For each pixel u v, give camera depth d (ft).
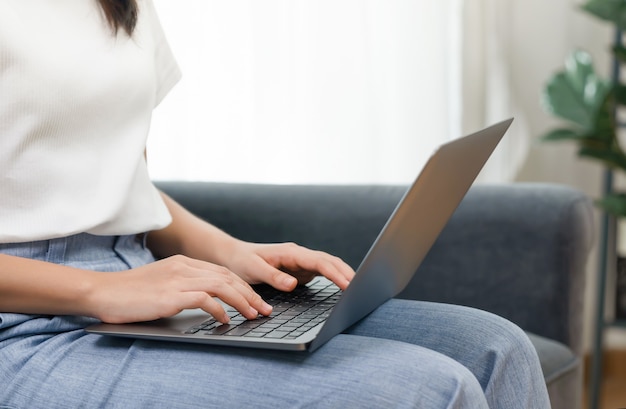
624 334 9.61
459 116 8.23
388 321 3.38
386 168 7.74
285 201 5.41
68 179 3.21
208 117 6.61
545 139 8.13
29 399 2.83
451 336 3.20
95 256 3.40
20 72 3.04
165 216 3.82
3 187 3.07
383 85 7.68
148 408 2.67
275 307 3.23
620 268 8.71
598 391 8.50
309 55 7.18
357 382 2.54
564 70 8.59
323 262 3.58
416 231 3.06
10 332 3.01
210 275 3.01
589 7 7.83
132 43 3.61
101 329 2.91
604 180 8.61
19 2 3.16
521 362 3.12
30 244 3.14
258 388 2.60
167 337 2.80
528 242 5.02
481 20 8.28
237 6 6.68
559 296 4.97
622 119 9.31
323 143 7.30
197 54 6.48
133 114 3.52
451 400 2.53
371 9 7.57
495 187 5.22
